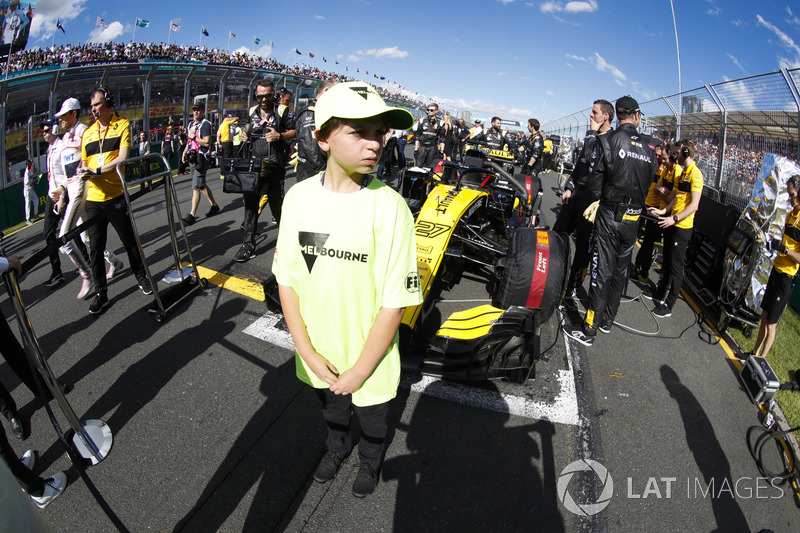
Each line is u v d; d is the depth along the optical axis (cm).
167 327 362
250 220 495
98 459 234
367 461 216
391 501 220
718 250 470
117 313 382
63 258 514
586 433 275
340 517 210
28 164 880
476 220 503
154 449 244
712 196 672
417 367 292
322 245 155
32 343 203
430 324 383
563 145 1859
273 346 341
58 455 239
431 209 397
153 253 524
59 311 386
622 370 347
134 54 2475
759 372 288
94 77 954
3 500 90
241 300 411
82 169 334
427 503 220
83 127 389
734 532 220
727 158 641
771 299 344
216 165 1201
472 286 465
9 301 410
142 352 328
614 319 436
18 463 199
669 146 446
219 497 217
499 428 273
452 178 530
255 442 251
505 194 507
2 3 1973
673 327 430
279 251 166
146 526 202
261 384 299
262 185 485
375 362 160
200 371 309
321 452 247
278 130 481
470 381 304
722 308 422
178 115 1205
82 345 335
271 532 201
